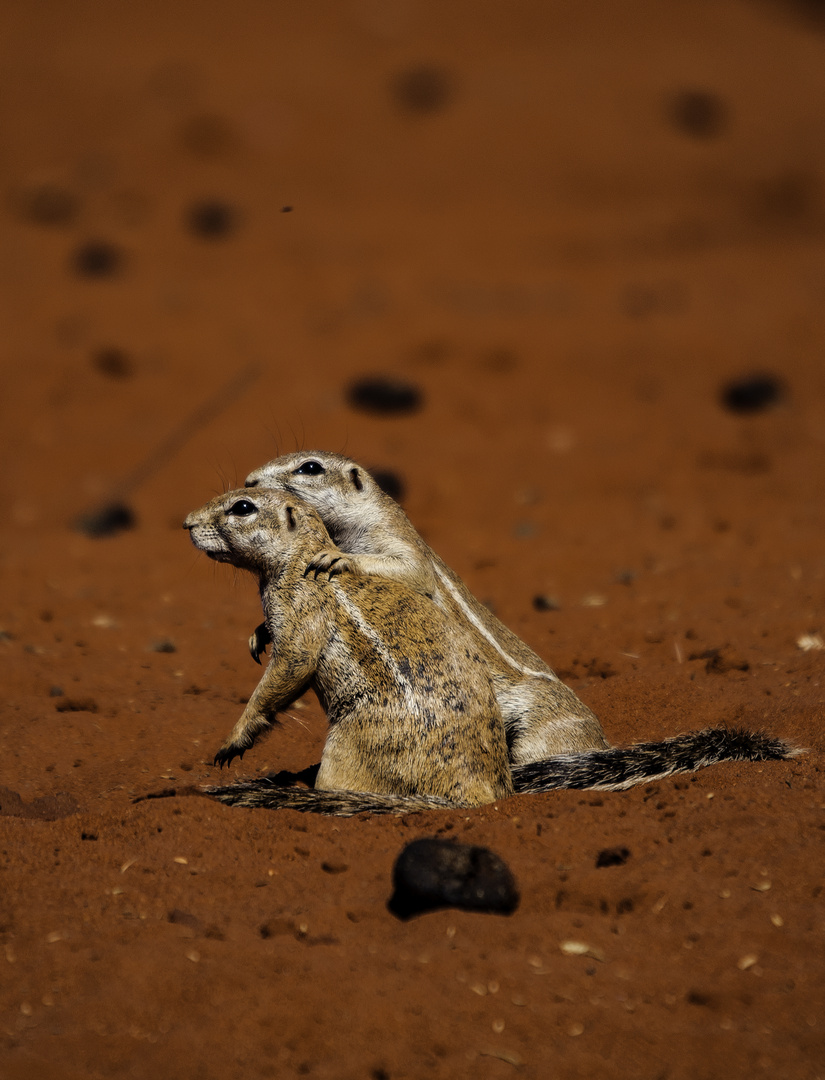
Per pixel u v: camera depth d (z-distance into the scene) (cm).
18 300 8588
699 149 12419
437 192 11488
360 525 2744
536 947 1666
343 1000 1507
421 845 1820
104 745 2711
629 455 6038
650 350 7594
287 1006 1493
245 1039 1436
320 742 2820
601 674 3184
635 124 12900
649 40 15588
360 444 6275
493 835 2044
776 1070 1382
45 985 1556
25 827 2100
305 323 8250
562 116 12975
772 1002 1505
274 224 10488
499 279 9325
